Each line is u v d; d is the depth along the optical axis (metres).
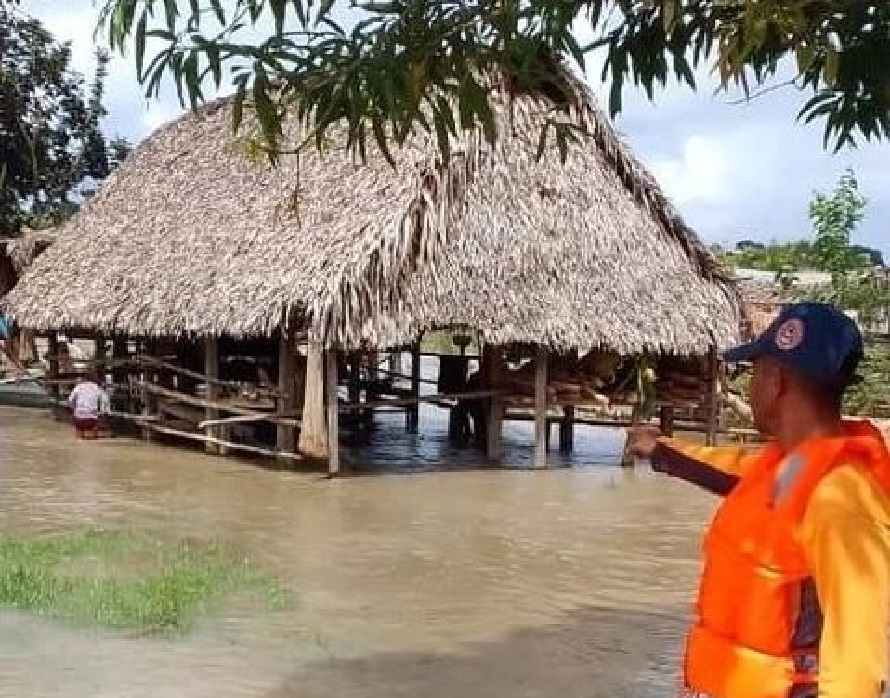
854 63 3.84
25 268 25.91
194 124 21.72
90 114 34.88
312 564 10.26
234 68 3.45
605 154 17.47
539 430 16.89
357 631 8.12
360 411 19.20
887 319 22.00
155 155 22.00
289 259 15.57
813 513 2.71
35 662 7.15
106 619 8.09
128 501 13.35
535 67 4.03
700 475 3.36
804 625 2.81
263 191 17.69
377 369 22.81
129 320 17.61
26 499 13.38
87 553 10.27
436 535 11.82
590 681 7.14
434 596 9.24
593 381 17.61
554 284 16.22
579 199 16.95
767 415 2.98
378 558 10.63
